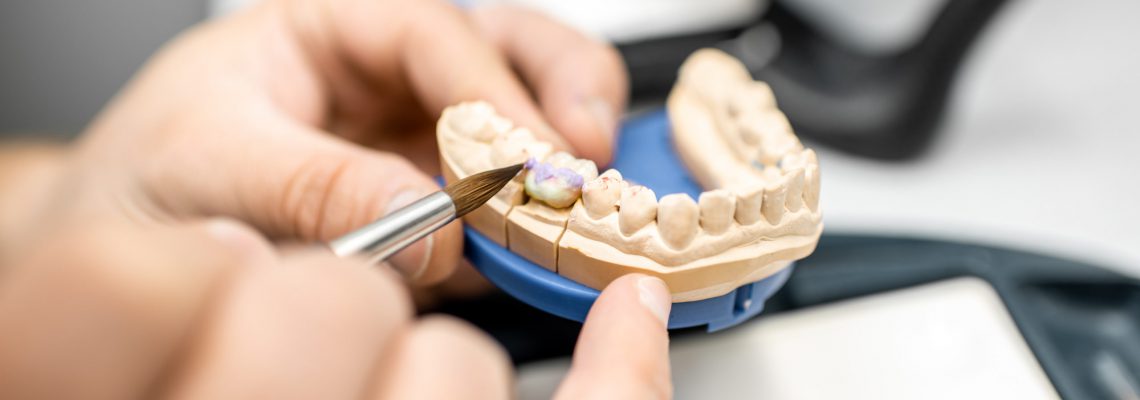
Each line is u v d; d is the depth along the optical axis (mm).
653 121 772
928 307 678
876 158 901
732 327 668
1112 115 935
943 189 872
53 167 897
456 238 572
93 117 1093
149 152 750
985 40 867
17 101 1118
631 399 420
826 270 714
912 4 968
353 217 608
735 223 509
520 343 666
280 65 843
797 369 634
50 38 1151
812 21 958
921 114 877
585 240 522
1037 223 825
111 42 1152
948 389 613
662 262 500
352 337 314
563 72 815
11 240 751
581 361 449
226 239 377
